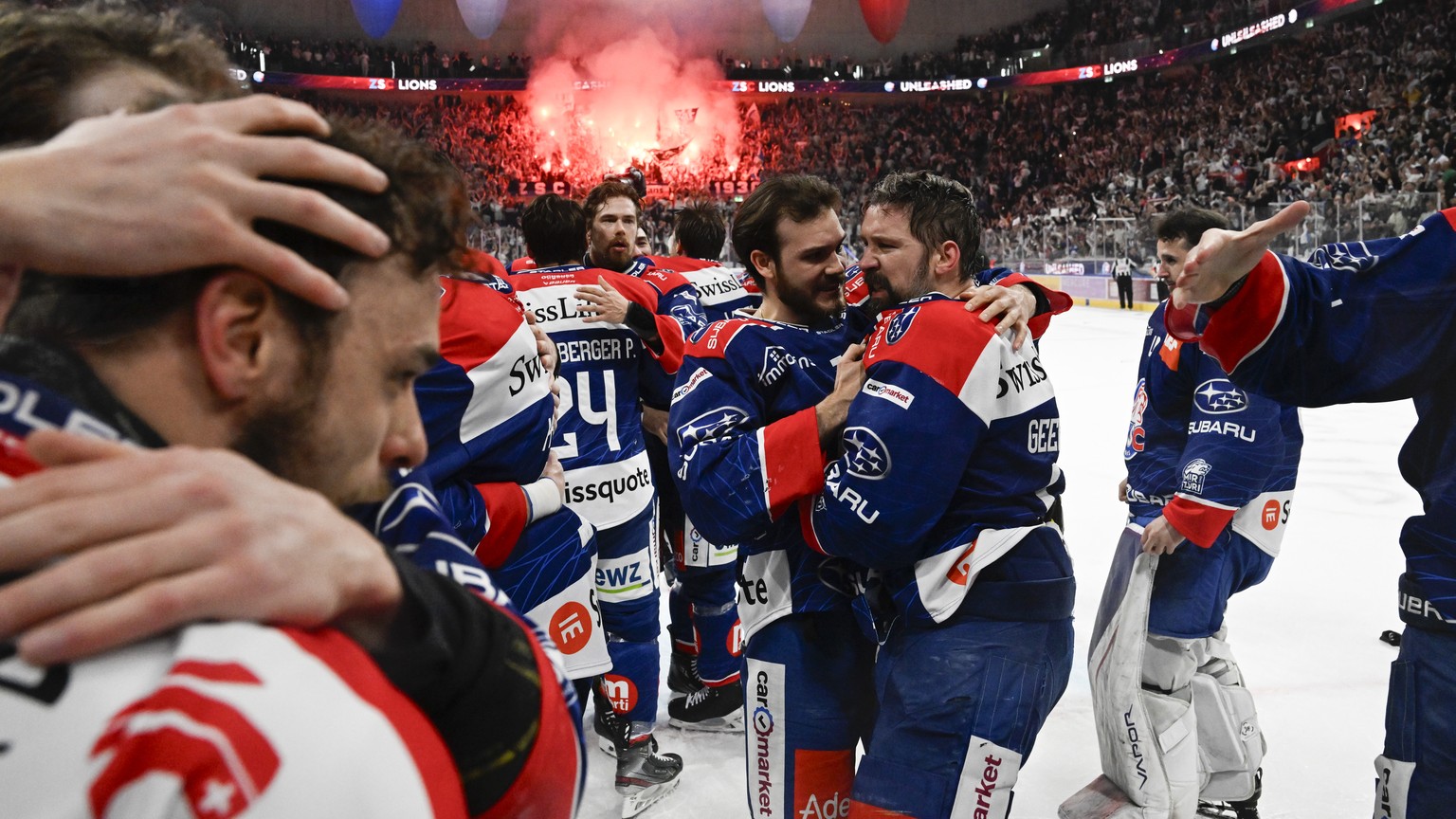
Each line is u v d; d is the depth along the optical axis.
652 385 3.43
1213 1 28.20
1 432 0.45
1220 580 2.60
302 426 0.52
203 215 0.45
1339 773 3.00
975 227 1.97
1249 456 2.36
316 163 0.49
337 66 29.50
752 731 2.08
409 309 0.56
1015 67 31.70
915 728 1.80
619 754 2.99
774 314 2.14
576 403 3.13
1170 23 29.44
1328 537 5.54
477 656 0.56
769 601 2.04
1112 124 30.14
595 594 2.51
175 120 0.48
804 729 2.03
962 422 1.71
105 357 0.47
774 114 32.53
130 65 0.65
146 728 0.37
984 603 1.80
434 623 0.54
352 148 0.55
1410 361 1.49
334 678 0.42
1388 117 22.47
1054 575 1.85
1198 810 2.74
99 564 0.38
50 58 0.63
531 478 2.29
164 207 0.45
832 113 32.62
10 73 0.62
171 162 0.46
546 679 0.62
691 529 3.53
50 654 0.37
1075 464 7.57
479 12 27.19
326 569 0.44
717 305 4.66
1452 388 1.47
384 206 0.54
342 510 0.57
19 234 0.45
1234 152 25.59
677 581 3.73
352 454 0.55
